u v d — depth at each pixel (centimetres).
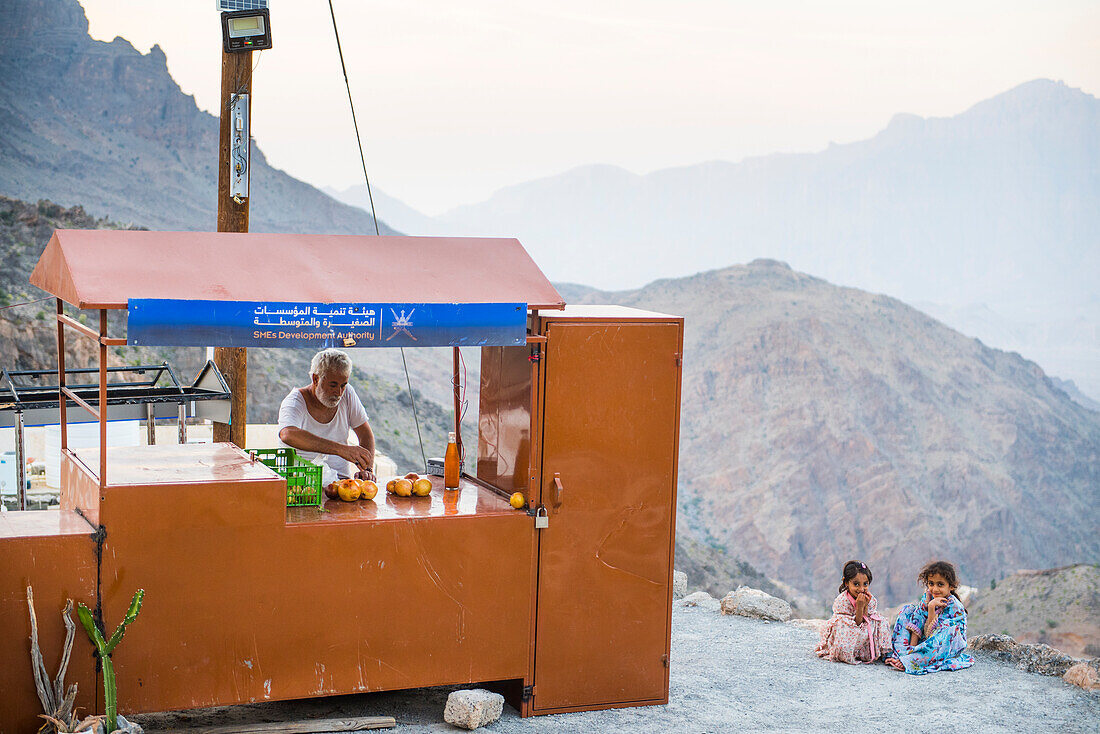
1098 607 4512
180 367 3875
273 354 5075
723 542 8494
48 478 659
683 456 9481
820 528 8412
